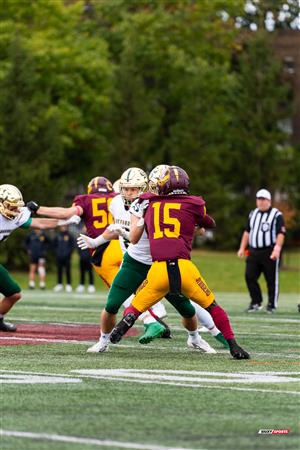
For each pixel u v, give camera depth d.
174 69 124.19
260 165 118.50
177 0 126.88
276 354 24.28
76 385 17.84
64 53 107.38
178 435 13.51
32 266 76.88
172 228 22.23
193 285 22.23
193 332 24.28
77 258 114.69
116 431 13.73
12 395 16.61
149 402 16.03
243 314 42.78
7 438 13.20
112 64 118.31
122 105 113.69
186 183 22.70
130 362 21.73
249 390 17.45
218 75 122.12
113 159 114.19
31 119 96.50
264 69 116.44
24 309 43.66
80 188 127.94
